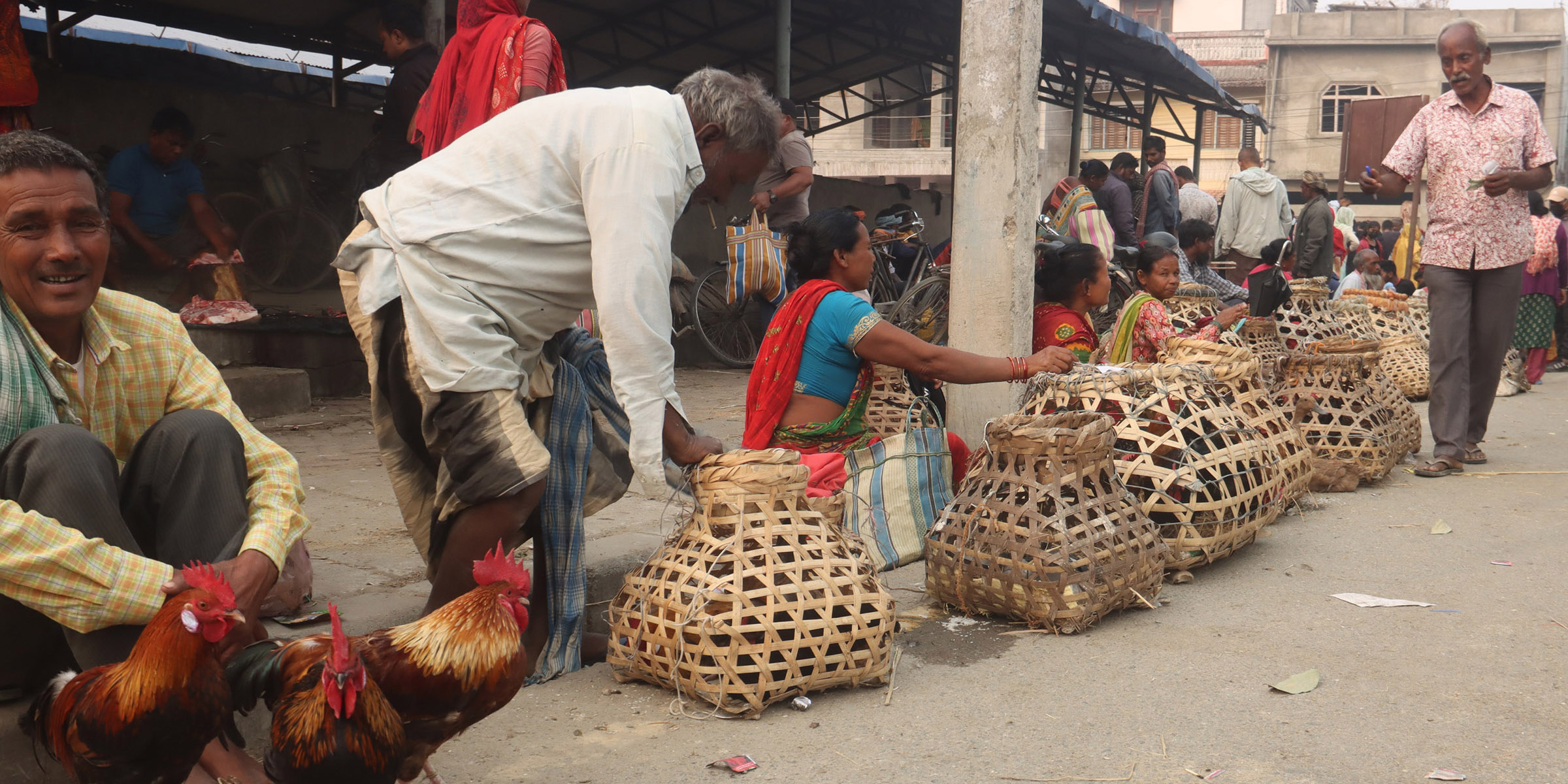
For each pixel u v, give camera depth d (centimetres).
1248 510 370
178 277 691
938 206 1471
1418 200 1577
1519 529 422
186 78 1181
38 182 197
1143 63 1543
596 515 401
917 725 248
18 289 203
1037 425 314
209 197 809
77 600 190
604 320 246
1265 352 635
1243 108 1934
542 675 276
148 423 233
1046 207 726
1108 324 677
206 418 215
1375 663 283
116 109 780
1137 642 302
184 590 182
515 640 195
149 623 176
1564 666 279
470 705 191
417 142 408
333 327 697
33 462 191
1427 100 2078
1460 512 452
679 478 288
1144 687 268
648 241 245
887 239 823
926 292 684
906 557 379
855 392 362
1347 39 3231
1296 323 709
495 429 249
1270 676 275
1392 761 226
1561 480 512
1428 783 216
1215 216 1117
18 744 206
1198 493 362
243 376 598
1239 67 3362
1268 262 729
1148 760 228
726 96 265
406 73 565
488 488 249
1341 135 3278
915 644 304
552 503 277
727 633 251
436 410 252
